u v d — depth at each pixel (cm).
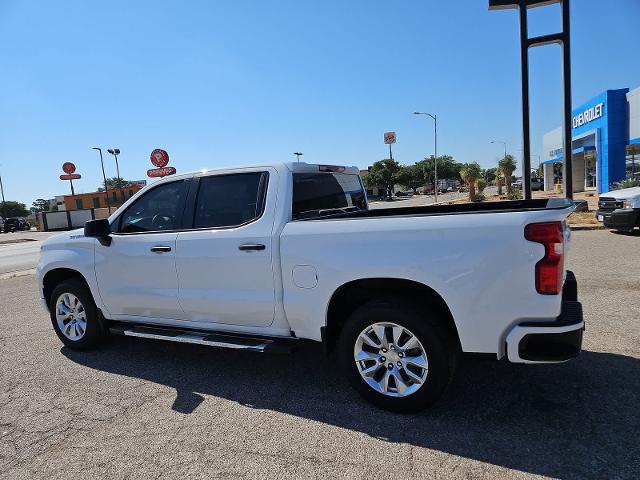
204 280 427
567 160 1575
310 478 280
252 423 351
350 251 354
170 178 468
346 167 518
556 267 303
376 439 320
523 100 1602
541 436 312
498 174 4016
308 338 387
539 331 304
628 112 2689
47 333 626
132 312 486
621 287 684
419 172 9081
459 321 324
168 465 302
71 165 5053
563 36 1538
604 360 429
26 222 5278
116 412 379
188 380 439
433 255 327
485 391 382
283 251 383
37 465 309
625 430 313
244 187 425
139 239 466
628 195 1208
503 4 1586
